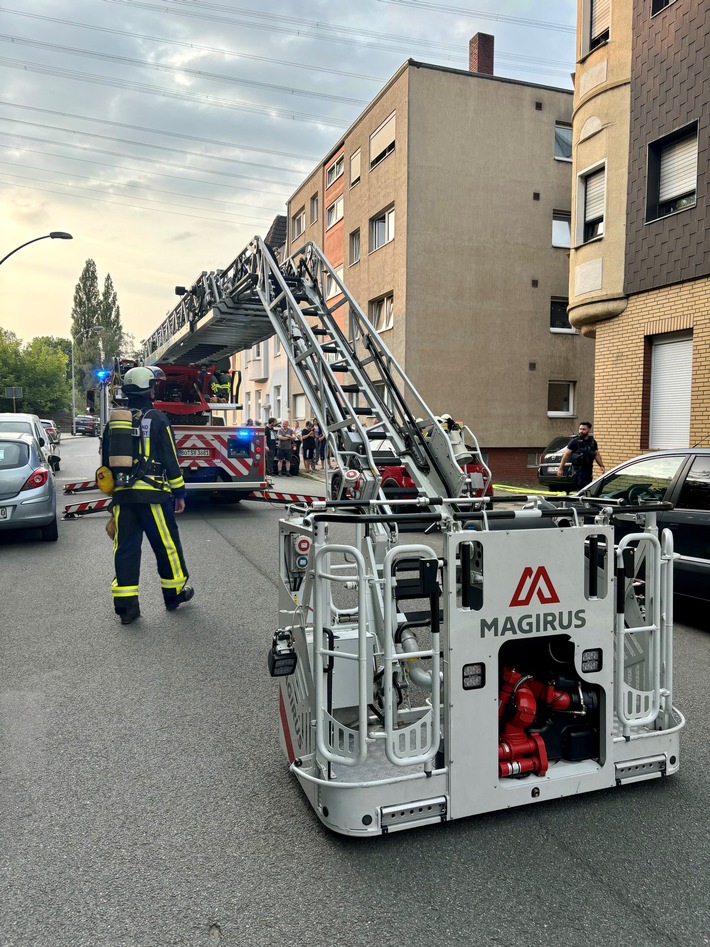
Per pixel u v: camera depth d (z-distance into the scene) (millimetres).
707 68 10312
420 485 5020
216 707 3990
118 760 3363
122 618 5562
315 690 2654
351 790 2592
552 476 15141
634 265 11805
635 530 5676
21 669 4574
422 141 18516
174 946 2156
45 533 8977
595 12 12742
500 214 19297
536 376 19859
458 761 2705
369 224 21109
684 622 5891
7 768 3283
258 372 32219
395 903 2348
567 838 2711
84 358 76750
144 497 5496
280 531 3275
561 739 2979
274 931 2219
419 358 18781
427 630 4742
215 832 2768
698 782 3146
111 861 2582
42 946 2154
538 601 2777
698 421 10680
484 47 21250
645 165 11523
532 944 2160
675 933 2207
